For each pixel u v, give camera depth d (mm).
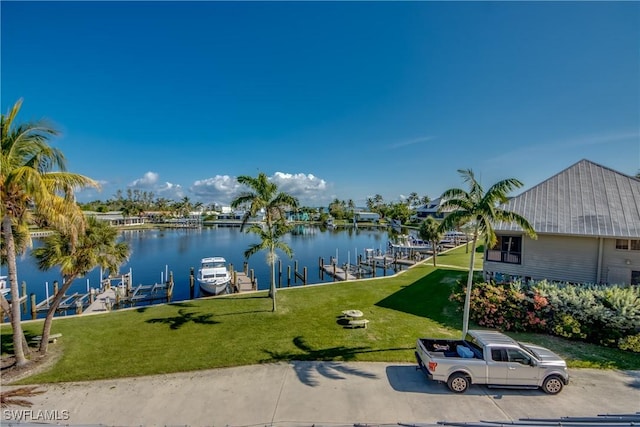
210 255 51469
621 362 11555
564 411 8617
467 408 8750
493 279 18281
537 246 18438
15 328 11227
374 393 9523
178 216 138375
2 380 10422
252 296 21297
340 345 13094
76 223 11094
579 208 18000
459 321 16094
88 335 14320
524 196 20016
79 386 10062
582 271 17297
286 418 8398
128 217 118688
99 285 31969
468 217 12219
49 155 10898
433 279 25234
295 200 18672
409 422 8125
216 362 11602
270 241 18219
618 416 7777
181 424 8195
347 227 109750
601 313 13047
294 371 10930
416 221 99438
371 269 39656
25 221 11680
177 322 16047
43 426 7703
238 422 8266
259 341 13539
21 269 41312
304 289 23109
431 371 9492
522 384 9438
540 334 14250
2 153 10141
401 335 14211
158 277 35469
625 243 16375
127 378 10562
